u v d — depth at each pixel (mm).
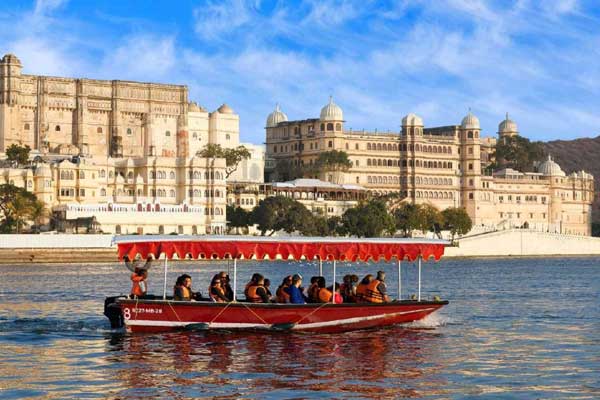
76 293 93875
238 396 40312
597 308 79688
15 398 39688
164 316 57281
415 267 173625
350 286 62031
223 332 57562
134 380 43469
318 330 58906
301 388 41875
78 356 49531
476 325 64625
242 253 58750
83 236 176875
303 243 59938
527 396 40750
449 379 44125
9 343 53906
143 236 58094
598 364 48312
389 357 49938
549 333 60656
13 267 156750
